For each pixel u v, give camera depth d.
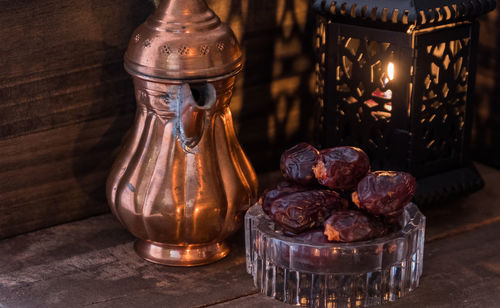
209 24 0.82
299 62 1.10
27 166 0.94
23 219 0.96
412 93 0.90
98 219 1.00
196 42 0.81
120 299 0.82
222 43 0.82
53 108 0.94
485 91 1.11
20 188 0.95
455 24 0.92
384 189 0.76
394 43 0.89
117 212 0.88
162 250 0.89
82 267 0.88
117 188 0.87
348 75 0.95
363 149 0.97
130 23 0.95
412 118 0.92
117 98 0.97
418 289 0.83
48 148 0.95
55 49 0.91
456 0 0.89
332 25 0.94
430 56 0.90
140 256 0.91
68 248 0.93
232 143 0.87
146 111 0.85
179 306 0.80
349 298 0.80
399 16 0.87
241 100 1.06
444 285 0.84
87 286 0.84
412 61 0.89
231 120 0.87
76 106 0.95
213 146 0.85
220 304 0.81
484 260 0.89
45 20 0.90
